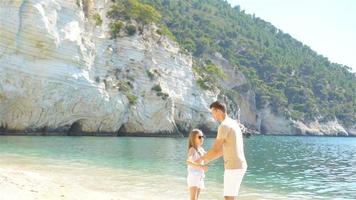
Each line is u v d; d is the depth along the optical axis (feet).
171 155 118.32
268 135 406.21
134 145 150.20
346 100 551.18
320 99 524.11
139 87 219.82
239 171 29.86
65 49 177.78
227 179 30.04
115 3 236.02
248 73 451.94
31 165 77.56
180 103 242.17
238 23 610.24
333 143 306.76
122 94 207.41
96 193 51.55
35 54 169.17
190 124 250.37
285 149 201.57
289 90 486.79
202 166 37.29
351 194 67.77
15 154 94.48
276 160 134.41
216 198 55.01
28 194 43.45
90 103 189.88
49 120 180.86
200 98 257.14
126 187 59.82
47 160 87.10
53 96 175.22
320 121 476.95
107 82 201.98
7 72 162.40
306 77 547.08
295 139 344.69
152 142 174.29
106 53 209.97
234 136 29.91
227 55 469.57
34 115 175.22
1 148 107.14
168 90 234.17
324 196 64.69
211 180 73.00
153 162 97.55
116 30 220.64
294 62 561.43
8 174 56.80
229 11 639.76
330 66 651.25
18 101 168.76
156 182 65.82
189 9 542.16
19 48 165.58
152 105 221.25
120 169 80.48
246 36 572.92
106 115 198.80
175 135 231.09
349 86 598.34
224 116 30.76
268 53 538.47
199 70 285.02
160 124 225.35
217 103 30.76
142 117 217.36
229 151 29.99
